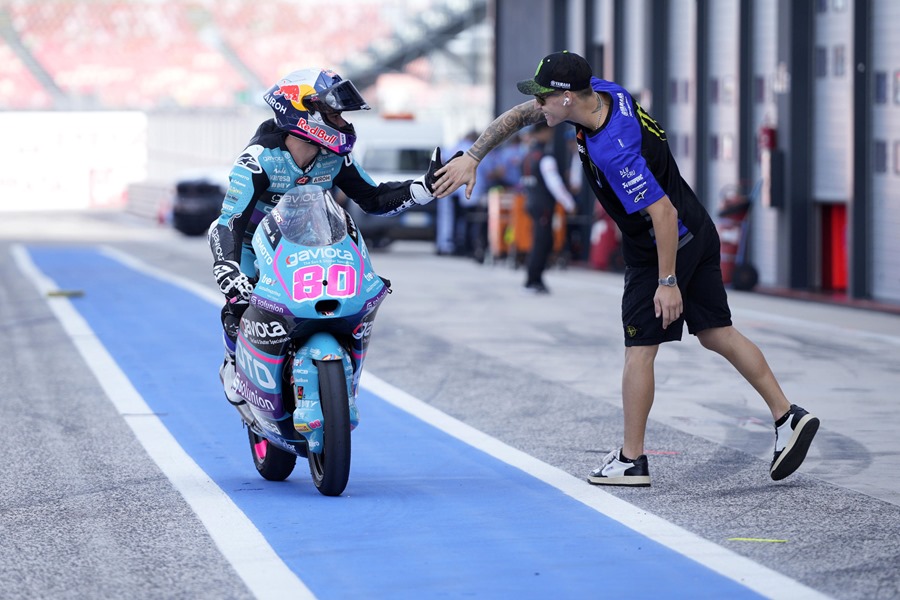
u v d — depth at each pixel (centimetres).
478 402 3475
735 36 6769
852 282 5809
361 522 2233
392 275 7444
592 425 3147
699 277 2431
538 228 6278
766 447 2856
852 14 5750
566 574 1917
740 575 1902
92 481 2591
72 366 4172
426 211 9288
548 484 2514
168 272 7831
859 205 5794
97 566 1989
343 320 2281
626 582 1875
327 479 2369
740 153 6719
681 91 7488
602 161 2341
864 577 1884
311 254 2277
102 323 5281
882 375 3806
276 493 2467
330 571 1945
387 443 2953
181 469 2705
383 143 9806
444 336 4791
